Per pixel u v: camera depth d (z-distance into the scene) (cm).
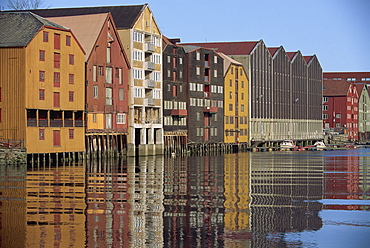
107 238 3675
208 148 13925
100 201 4866
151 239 3669
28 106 8888
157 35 12338
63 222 4056
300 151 15562
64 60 9581
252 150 15700
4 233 3778
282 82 17688
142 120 11806
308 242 3650
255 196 5300
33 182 6169
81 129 9925
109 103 10838
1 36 9050
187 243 3603
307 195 5403
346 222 4150
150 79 12144
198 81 13775
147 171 7775
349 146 18038
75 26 10788
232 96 15112
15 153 8544
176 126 13050
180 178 6838
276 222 4134
